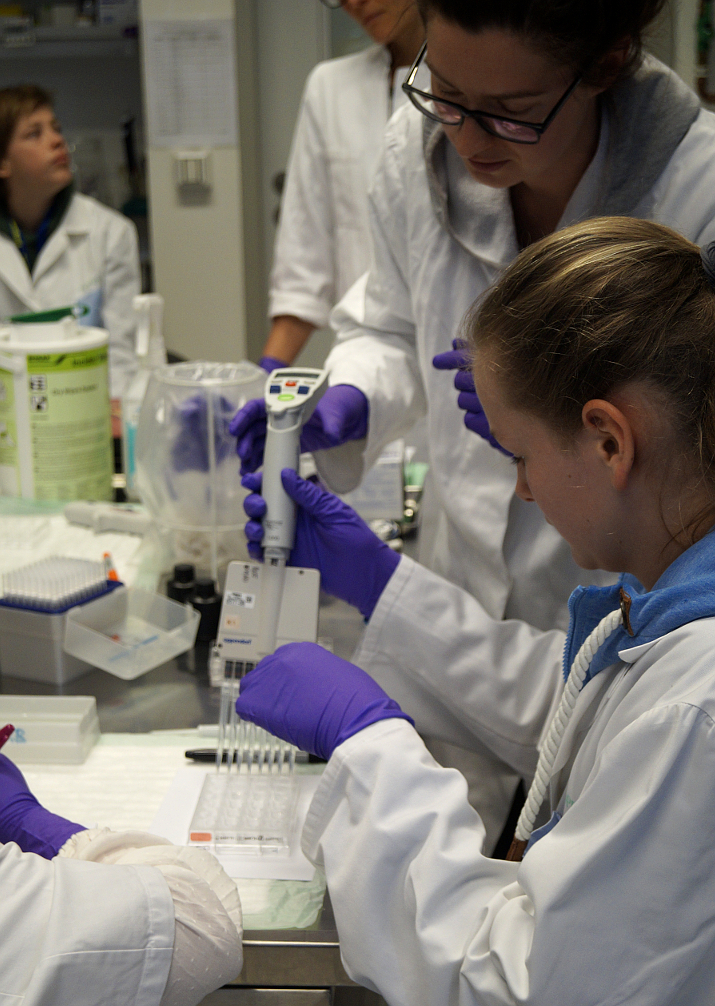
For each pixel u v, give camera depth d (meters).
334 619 1.43
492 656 1.12
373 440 1.41
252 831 0.95
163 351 1.73
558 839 0.68
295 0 3.58
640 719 0.64
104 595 1.31
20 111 2.69
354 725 0.87
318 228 2.45
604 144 1.11
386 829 0.78
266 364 2.05
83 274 2.91
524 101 0.93
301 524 1.13
